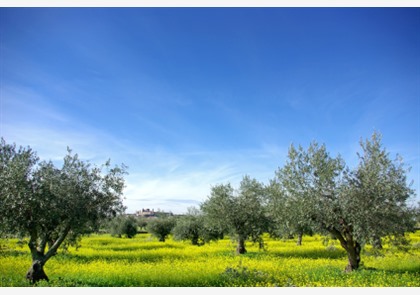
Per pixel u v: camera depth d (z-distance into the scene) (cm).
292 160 2203
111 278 1903
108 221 1998
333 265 2378
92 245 4550
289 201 2177
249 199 3497
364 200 1997
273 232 3475
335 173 2117
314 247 4109
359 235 1948
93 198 1869
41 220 1734
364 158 2116
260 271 2039
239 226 3469
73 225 1792
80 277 1944
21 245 2016
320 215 2069
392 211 1972
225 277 1911
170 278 1906
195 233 4778
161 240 5962
